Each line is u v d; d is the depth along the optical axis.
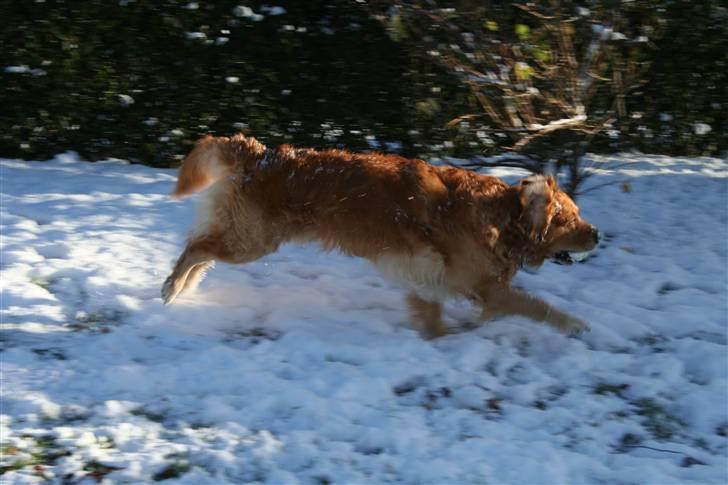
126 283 7.57
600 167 11.88
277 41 11.54
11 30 10.88
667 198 10.77
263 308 7.41
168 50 11.28
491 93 8.34
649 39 10.59
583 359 6.64
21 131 11.41
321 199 6.86
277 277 8.05
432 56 8.73
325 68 11.82
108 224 9.01
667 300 7.79
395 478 5.08
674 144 12.84
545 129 7.63
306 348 6.54
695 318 7.35
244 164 7.02
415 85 11.41
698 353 6.72
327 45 11.73
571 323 6.87
